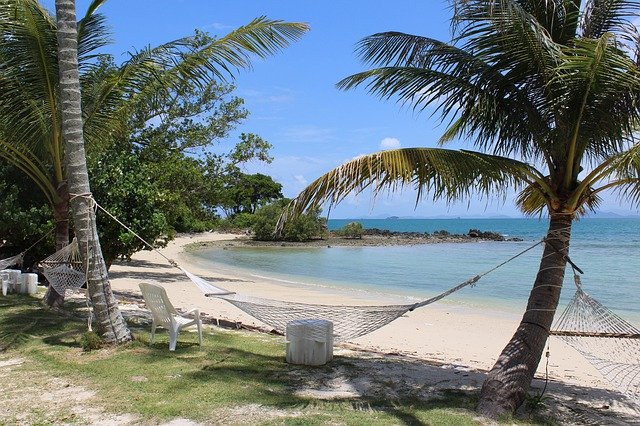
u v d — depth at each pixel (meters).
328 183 5.05
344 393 5.55
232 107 22.27
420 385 5.98
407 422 4.67
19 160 9.20
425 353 9.32
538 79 5.41
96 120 8.88
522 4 5.68
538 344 5.45
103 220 13.38
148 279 19.92
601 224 112.50
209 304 13.95
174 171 19.25
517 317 13.95
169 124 21.12
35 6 7.71
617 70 4.66
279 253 40.91
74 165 6.92
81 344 6.96
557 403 5.58
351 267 29.89
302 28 8.19
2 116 7.95
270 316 6.94
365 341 10.22
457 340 10.80
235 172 22.27
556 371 8.38
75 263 9.16
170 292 16.34
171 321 7.02
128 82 8.52
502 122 5.57
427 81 5.54
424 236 64.75
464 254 39.91
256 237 54.72
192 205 21.33
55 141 8.86
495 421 4.83
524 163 5.50
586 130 5.29
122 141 17.23
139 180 14.34
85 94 8.68
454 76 5.47
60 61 6.82
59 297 10.12
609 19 5.62
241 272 26.28
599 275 24.34
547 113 5.45
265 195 81.44
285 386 5.68
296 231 53.66
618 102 4.99
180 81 8.62
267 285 20.64
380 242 54.41
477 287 21.09
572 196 5.52
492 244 53.09
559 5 5.61
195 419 4.59
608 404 5.70
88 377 5.73
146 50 8.23
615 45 4.65
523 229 105.12
